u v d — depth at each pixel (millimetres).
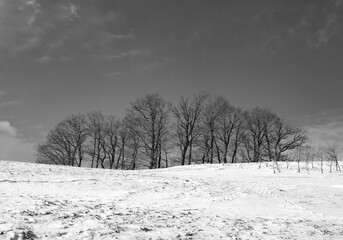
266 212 12578
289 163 33281
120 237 7531
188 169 33125
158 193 16062
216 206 13383
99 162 52750
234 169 31500
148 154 47969
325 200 15820
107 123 52781
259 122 52594
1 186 14508
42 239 7102
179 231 8531
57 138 52781
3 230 7352
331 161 31047
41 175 19688
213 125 49812
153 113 48531
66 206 11086
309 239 8586
